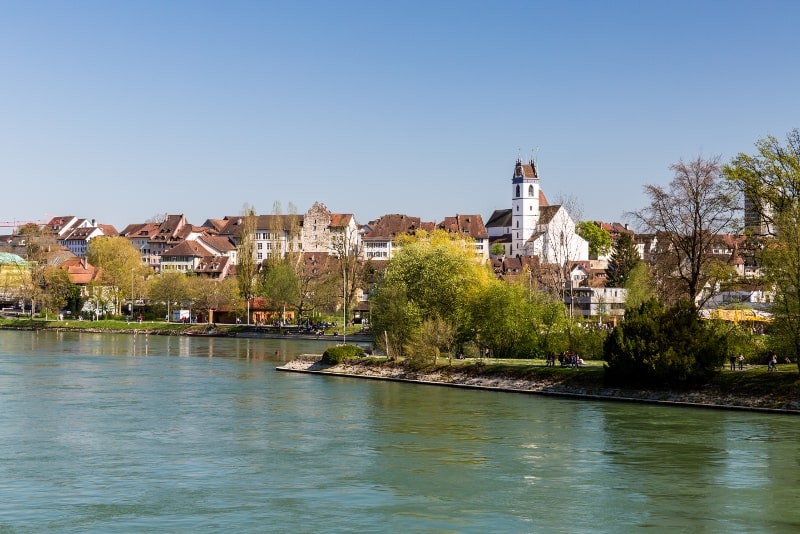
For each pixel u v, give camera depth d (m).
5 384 110.25
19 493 53.97
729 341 106.31
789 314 92.06
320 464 62.50
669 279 127.31
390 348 128.50
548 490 55.09
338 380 119.50
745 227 108.81
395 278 136.62
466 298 132.75
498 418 83.19
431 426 78.50
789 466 61.81
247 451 67.06
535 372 107.69
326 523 47.84
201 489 55.16
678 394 94.06
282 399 97.38
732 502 52.38
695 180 110.00
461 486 56.06
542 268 189.62
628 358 96.75
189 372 129.12
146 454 65.81
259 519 48.56
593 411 87.88
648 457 64.94
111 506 51.09
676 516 49.53
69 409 88.44
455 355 132.25
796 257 92.50
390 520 48.44
